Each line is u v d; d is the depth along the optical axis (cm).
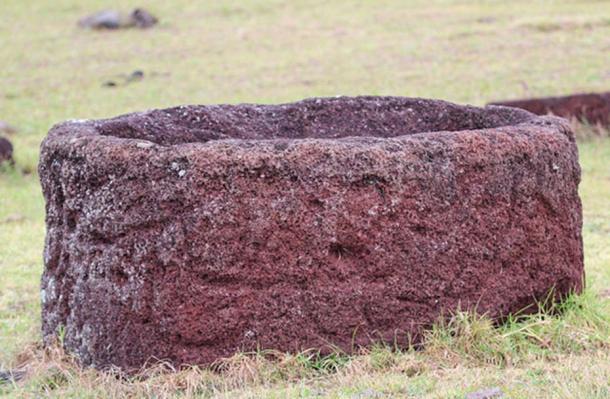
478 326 635
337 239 614
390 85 2083
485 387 567
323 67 2286
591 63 2131
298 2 3062
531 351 635
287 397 562
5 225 1199
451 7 2838
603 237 1037
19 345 740
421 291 636
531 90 1969
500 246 658
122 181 611
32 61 2527
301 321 618
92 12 3088
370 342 630
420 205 629
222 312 609
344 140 626
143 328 614
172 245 602
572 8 2675
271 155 603
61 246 663
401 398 554
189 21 2916
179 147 605
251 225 603
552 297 689
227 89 2144
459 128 799
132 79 2286
